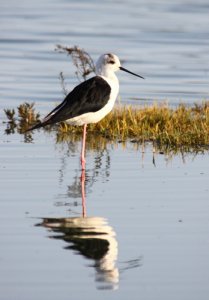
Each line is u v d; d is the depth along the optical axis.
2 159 14.74
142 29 31.84
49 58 26.53
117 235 10.67
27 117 18.06
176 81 23.17
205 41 29.45
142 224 11.12
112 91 15.20
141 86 22.47
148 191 12.73
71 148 15.86
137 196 12.45
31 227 10.92
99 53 26.45
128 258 9.90
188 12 36.47
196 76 23.86
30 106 18.30
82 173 13.83
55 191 12.70
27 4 39.09
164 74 24.06
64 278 9.27
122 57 26.23
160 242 10.42
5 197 12.30
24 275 9.33
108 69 15.34
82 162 14.27
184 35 30.59
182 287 9.10
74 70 24.66
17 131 17.47
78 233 10.71
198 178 13.52
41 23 33.19
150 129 16.84
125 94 21.22
